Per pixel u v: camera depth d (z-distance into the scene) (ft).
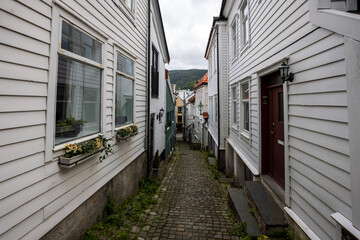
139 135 17.58
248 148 17.25
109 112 11.25
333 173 6.41
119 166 12.92
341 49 6.00
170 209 14.73
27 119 5.95
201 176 26.02
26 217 5.89
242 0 18.30
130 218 12.07
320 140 7.07
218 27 29.17
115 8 11.98
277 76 12.44
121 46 12.73
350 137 5.59
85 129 9.16
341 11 6.21
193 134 76.64
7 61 5.36
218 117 29.45
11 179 5.45
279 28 10.46
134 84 15.71
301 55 8.24
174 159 39.50
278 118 12.45
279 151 12.32
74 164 7.50
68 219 7.85
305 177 8.05
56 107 7.27
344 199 5.93
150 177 21.43
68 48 7.80
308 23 7.72
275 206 10.71
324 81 6.81
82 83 8.89
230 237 10.68
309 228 7.73
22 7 5.76
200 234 11.07
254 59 15.01
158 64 27.27
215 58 34.91
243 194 14.46
